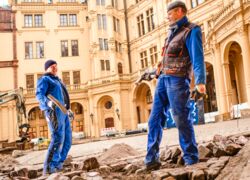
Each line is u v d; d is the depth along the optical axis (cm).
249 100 1884
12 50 4103
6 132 3816
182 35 371
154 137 386
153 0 3722
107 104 3894
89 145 1431
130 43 4144
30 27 4191
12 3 4194
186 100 370
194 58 353
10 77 4034
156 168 378
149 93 3716
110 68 3950
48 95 494
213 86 2917
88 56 4256
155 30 3675
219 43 2273
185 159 371
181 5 377
